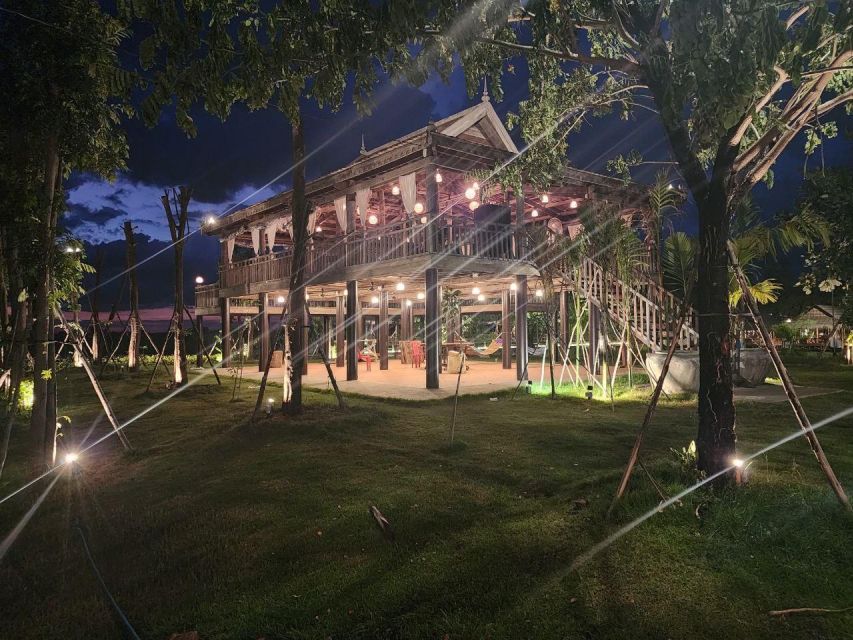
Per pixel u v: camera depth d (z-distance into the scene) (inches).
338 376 658.2
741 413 352.2
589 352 618.2
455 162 509.7
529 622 117.6
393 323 1134.4
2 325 359.9
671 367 438.0
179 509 194.2
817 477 207.9
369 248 568.4
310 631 116.6
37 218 261.7
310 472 238.2
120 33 257.9
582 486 204.4
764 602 123.4
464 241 517.7
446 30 182.7
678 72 165.3
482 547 153.7
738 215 316.5
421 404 428.5
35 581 144.6
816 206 494.6
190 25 168.7
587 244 476.1
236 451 282.8
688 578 134.0
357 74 188.9
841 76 225.5
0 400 384.2
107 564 153.6
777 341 1090.1
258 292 767.7
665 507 173.5
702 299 195.9
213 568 147.9
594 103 270.1
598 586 131.2
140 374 743.7
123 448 295.0
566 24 194.4
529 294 784.3
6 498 211.2
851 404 383.2
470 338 1096.2
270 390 554.9
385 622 119.3
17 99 242.5
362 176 571.8
